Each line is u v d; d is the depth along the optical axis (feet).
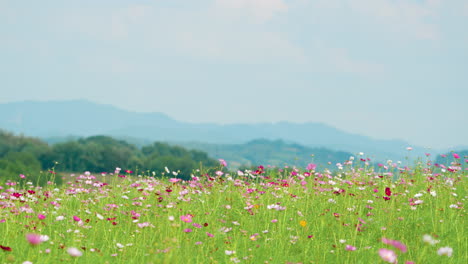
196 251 25.48
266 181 41.34
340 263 24.13
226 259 23.91
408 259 23.97
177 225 24.32
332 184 37.52
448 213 32.22
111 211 32.22
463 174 42.52
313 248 26.27
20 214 30.55
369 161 43.34
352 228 29.04
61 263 22.21
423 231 28.50
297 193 38.14
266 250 25.76
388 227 28.89
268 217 31.89
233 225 31.12
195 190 37.83
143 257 23.30
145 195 36.27
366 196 36.42
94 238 27.12
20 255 22.74
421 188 39.50
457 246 26.00
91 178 39.42
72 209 34.83
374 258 24.06
